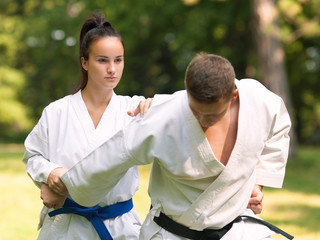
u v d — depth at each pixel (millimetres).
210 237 10055
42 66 105375
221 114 8938
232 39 69625
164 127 9586
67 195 12070
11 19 101438
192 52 73062
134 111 10500
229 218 10031
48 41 81000
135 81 89812
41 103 108312
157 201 10383
